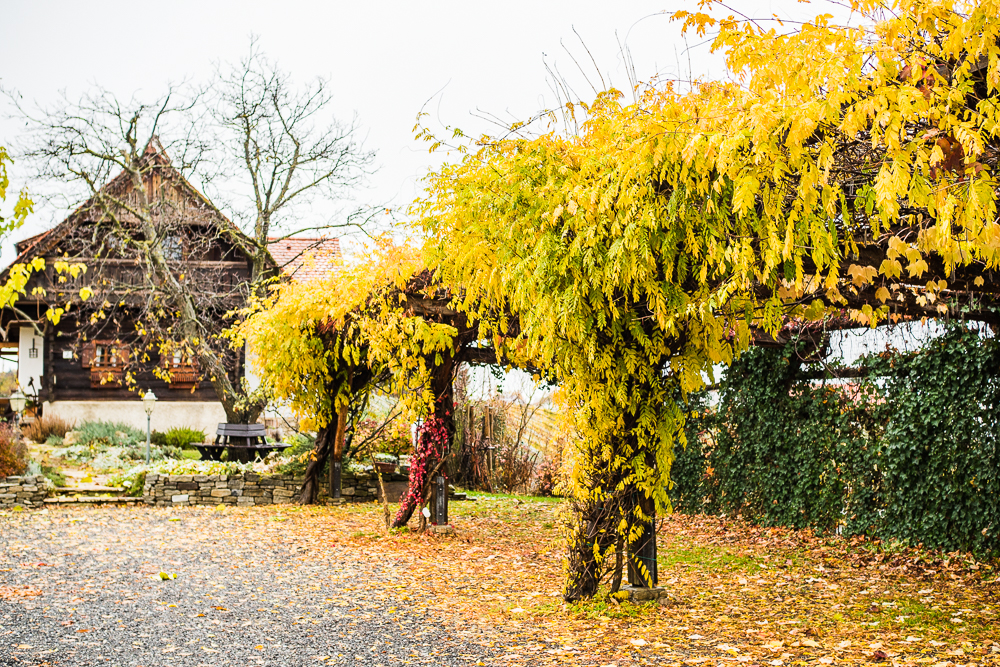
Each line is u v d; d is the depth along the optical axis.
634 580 5.96
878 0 3.03
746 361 10.59
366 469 13.25
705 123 3.75
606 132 4.72
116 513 10.94
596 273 4.84
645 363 5.46
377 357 9.23
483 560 7.86
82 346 21.66
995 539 7.56
